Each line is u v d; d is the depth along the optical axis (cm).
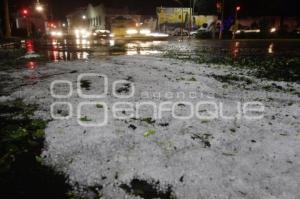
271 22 4472
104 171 276
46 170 286
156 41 2920
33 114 445
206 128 381
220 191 244
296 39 3456
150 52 1585
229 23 4259
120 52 1584
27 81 702
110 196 243
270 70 912
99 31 3809
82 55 1392
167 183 259
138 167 281
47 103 498
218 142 339
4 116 443
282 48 1931
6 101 523
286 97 553
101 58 1230
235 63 1081
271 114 441
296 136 355
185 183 256
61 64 1012
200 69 905
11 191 257
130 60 1137
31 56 1317
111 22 3934
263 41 2994
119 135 352
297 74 838
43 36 3981
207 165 283
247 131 372
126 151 312
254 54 1484
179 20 4878
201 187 249
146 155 304
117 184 259
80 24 7100
